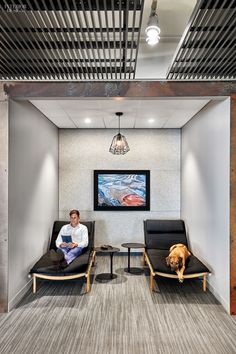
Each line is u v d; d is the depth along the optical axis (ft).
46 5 6.06
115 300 11.87
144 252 16.75
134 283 13.82
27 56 8.48
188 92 10.85
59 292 12.67
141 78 10.60
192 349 8.46
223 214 11.21
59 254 12.92
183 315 10.57
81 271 12.58
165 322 10.05
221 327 9.72
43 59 8.71
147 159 19.21
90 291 12.80
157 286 13.42
